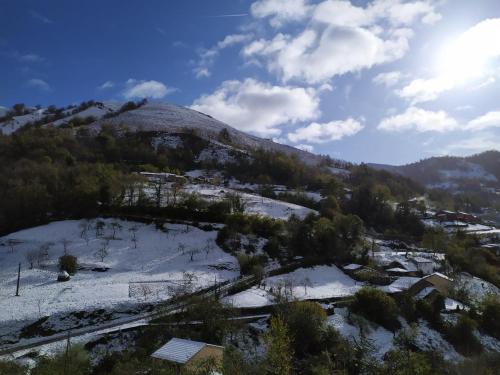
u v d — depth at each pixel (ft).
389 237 477.77
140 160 652.07
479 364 242.78
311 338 221.25
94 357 192.34
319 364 192.13
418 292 313.73
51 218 358.43
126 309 233.35
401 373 163.02
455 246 435.94
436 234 457.68
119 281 271.69
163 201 405.18
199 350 166.30
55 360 170.81
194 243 342.44
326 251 360.89
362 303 267.59
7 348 194.70
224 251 335.47
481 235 531.91
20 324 208.13
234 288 270.05
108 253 311.68
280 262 338.95
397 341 236.02
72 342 197.26
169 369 152.66
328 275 331.98
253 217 377.50
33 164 444.55
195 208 388.37
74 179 411.95
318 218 421.18
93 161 583.58
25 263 289.74
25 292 245.45
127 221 362.53
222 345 207.72
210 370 146.92
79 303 231.09
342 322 254.27
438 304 286.05
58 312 219.82
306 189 642.22
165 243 339.16
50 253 303.48
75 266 281.33
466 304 317.01
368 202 542.98
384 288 307.78
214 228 366.63
